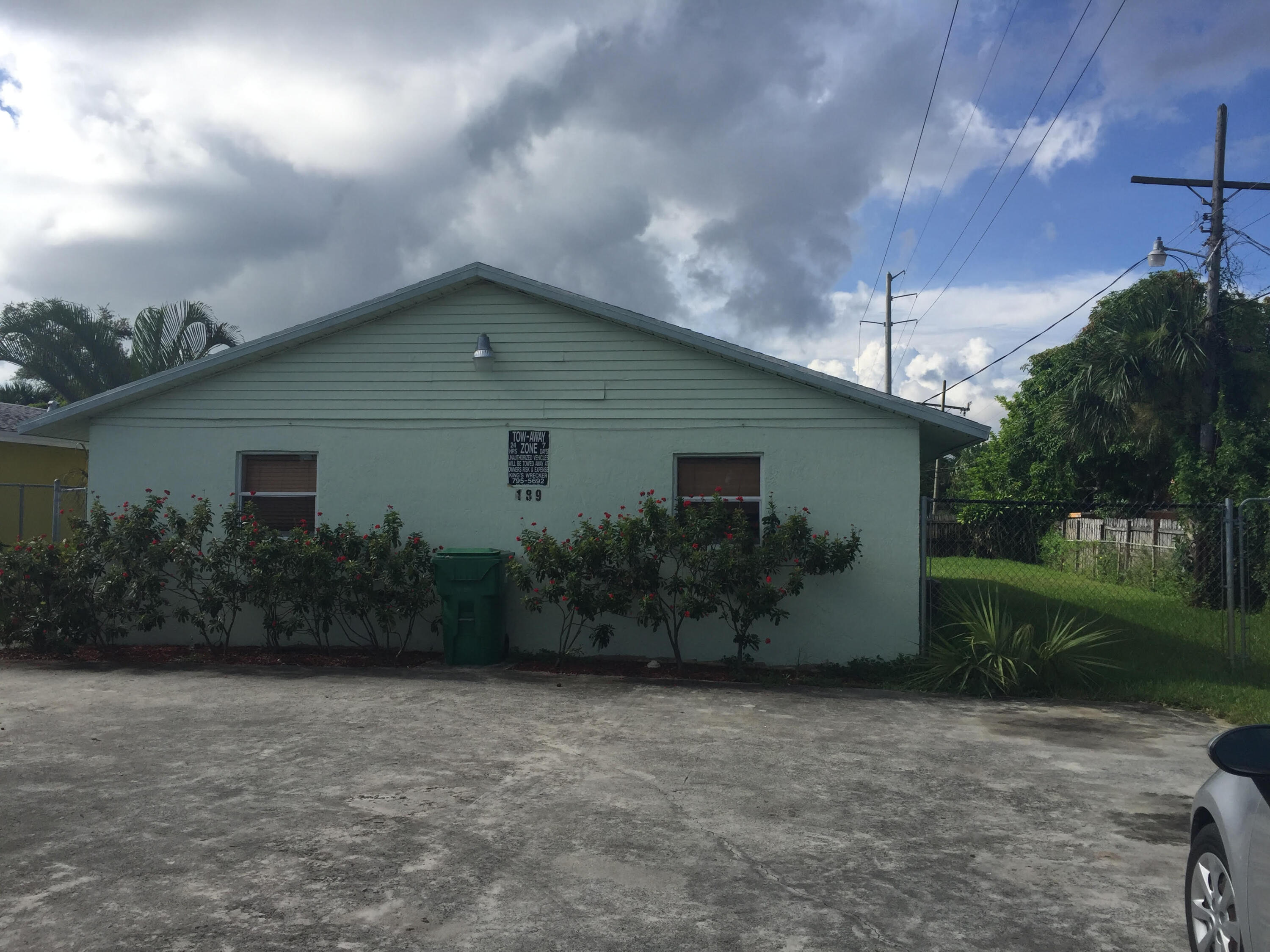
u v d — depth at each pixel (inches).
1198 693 358.3
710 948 153.3
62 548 446.3
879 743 291.6
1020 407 1153.4
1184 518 661.9
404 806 223.3
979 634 385.1
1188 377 708.7
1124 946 155.6
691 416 442.3
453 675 402.9
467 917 163.2
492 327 457.4
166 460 472.4
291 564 426.9
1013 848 200.8
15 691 361.4
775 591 395.9
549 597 417.4
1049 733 307.7
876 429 427.5
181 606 466.6
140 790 234.1
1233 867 129.6
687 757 272.2
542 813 219.6
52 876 179.0
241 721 312.3
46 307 797.9
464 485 457.4
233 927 158.1
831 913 167.2
